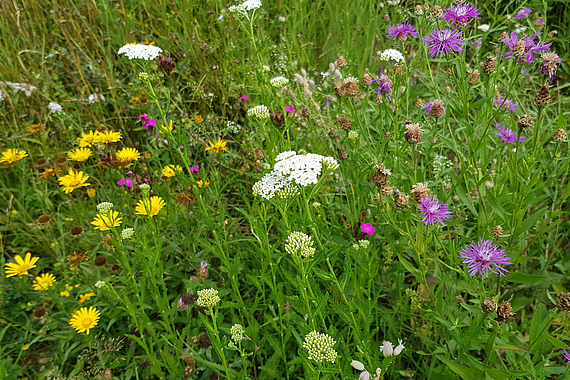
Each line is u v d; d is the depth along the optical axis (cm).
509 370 45
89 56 90
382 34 93
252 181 73
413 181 51
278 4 104
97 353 52
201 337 52
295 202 56
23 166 71
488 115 55
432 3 63
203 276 57
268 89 69
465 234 59
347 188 62
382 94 60
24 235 67
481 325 44
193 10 99
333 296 53
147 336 56
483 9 86
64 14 91
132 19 94
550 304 57
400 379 52
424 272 47
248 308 55
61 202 71
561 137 49
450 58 55
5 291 59
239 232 67
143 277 50
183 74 85
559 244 60
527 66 53
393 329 52
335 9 101
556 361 53
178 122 74
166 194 63
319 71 95
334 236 56
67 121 79
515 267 57
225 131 75
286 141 60
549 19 89
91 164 75
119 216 65
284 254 52
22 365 55
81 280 59
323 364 37
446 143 55
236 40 91
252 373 53
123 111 82
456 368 45
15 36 90
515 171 51
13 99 80
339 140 66
